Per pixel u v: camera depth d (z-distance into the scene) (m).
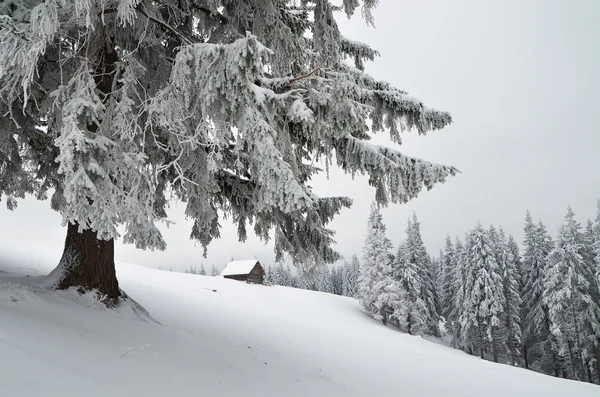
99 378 3.09
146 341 5.11
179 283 25.33
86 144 4.02
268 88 5.34
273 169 4.59
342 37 7.46
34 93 5.24
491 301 34.88
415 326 38.12
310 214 6.77
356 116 5.01
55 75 5.38
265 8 5.82
